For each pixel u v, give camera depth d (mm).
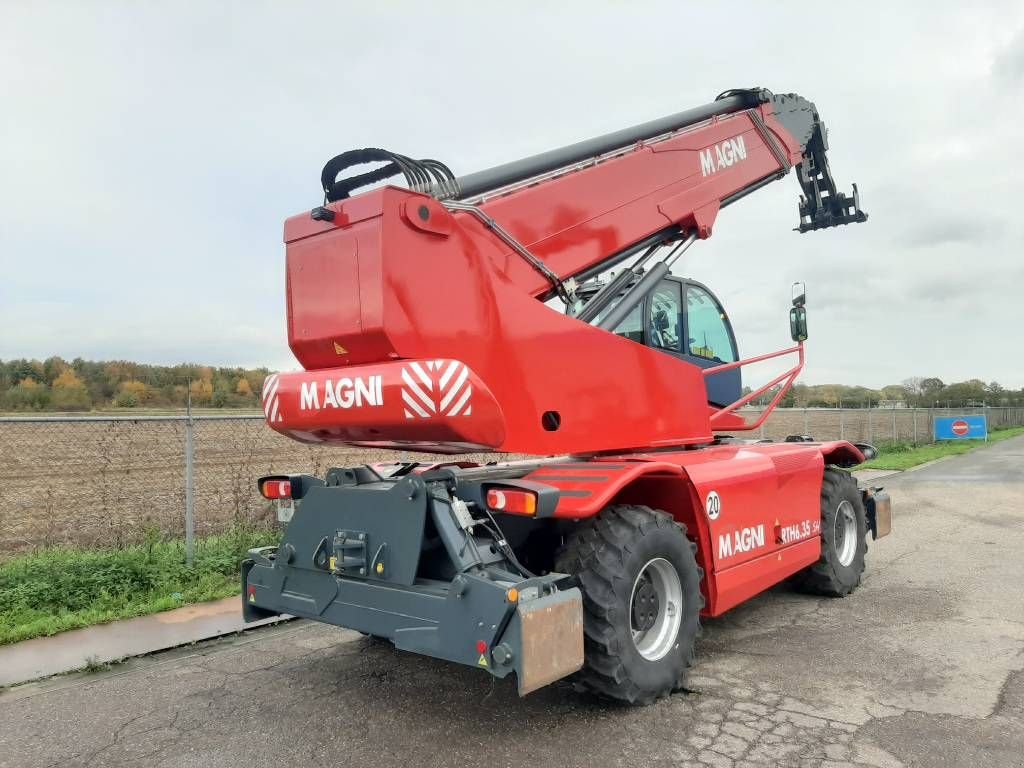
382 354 3588
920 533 9289
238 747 3488
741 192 6262
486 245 4125
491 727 3678
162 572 6582
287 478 4375
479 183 4348
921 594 6250
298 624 5703
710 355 6137
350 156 4074
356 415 3658
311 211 3850
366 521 3762
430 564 3775
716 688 4148
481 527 3707
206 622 5621
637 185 5191
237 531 7875
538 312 4168
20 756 3432
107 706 4035
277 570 4227
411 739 3547
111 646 5047
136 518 8172
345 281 3652
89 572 6273
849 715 3730
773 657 4672
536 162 4680
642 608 4000
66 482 9188
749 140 6301
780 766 3197
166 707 4008
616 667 3668
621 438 4535
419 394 3400
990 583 6609
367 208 3574
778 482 5266
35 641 5172
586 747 3424
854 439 27172
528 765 3250
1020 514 10906
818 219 7762
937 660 4559
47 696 4199
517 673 3131
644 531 3893
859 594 6293
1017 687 4078
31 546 7285
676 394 5008
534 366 4090
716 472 4590
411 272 3607
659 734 3553
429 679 4406
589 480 3912
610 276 5324
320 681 4398
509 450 3902
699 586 4309
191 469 6930
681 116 5816
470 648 3260
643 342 5324
